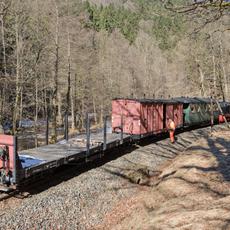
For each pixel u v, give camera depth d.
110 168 16.78
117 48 72.31
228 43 37.97
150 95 70.38
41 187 12.88
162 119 27.41
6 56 25.00
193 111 34.41
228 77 47.22
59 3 25.92
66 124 18.77
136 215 10.79
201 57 46.72
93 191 13.21
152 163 19.56
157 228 8.58
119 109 24.19
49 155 14.15
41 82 29.06
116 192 13.62
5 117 26.12
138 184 15.33
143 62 78.88
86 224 10.66
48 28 25.83
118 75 59.03
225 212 8.52
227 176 12.96
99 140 18.62
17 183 11.05
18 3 21.64
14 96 26.95
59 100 39.12
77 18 31.52
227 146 20.84
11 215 10.02
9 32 24.34
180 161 17.08
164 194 12.12
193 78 56.62
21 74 22.41
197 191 11.53
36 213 10.48
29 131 35.34
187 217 8.71
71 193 12.55
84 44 37.50
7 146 11.00
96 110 53.91
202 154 18.22
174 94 69.38
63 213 10.92
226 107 43.59
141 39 89.38
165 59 78.75
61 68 31.88
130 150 22.19
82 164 16.72
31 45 24.52
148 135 24.81
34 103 28.94
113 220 11.03
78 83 41.09
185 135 31.25
